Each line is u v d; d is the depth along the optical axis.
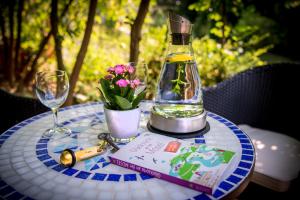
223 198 0.66
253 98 1.86
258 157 1.41
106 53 3.21
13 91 3.10
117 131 0.95
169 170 0.73
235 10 2.79
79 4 2.51
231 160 0.78
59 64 2.03
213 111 1.75
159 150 0.84
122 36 3.56
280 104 1.80
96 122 1.16
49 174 0.76
